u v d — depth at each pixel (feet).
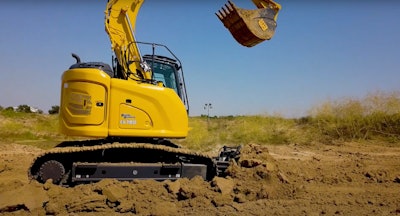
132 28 26.81
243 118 68.33
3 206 18.79
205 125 70.33
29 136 67.56
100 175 23.49
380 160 39.06
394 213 20.26
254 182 23.68
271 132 60.54
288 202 22.08
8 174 30.76
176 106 25.26
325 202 22.40
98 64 25.34
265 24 26.20
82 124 23.81
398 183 28.50
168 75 27.35
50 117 91.71
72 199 20.22
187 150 25.21
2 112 86.02
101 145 23.68
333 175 30.19
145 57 26.96
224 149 30.04
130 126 24.27
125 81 24.50
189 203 21.27
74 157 24.52
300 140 55.52
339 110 61.57
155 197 21.54
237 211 20.18
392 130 55.06
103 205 20.36
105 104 24.04
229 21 26.27
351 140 54.24
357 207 21.43
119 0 26.35
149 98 24.63
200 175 25.04
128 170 23.81
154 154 25.57
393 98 58.75
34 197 19.69
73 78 24.09
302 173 30.50
